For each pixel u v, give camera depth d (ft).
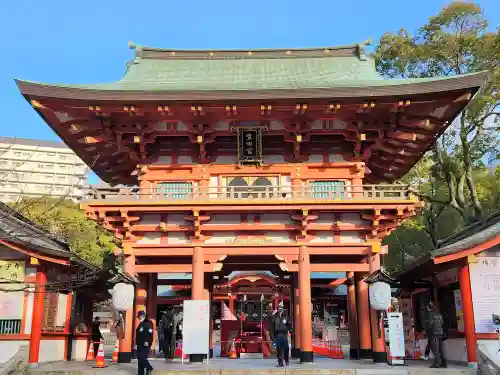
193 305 61.93
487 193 128.57
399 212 71.92
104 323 206.80
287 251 74.28
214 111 74.54
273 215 74.90
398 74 127.24
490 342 63.36
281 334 65.16
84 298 92.43
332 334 113.91
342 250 74.33
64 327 81.10
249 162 80.18
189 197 79.97
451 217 148.66
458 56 118.21
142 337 55.93
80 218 134.31
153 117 76.28
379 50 125.80
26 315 67.87
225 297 150.51
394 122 75.97
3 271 68.74
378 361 70.03
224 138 81.82
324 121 79.25
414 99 71.61
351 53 98.68
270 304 146.20
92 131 79.36
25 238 68.33
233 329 95.25
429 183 133.49
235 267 91.35
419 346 85.25
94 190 74.23
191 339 60.95
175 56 97.60
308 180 80.43
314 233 75.05
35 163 379.55
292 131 77.61
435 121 77.05
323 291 126.93
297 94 71.56
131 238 75.20
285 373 59.11
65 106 72.74
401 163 97.60
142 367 55.26
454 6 114.83
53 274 74.43
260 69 94.79
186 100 71.82
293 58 98.27
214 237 75.36
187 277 119.65
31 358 65.67
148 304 88.43
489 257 66.33
